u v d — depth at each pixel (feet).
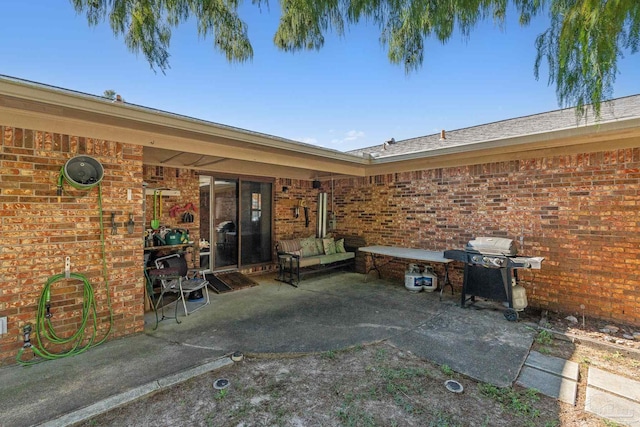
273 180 25.62
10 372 9.65
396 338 12.40
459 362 10.50
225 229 22.89
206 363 10.24
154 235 16.99
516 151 16.55
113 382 9.07
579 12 4.58
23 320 10.25
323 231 26.18
